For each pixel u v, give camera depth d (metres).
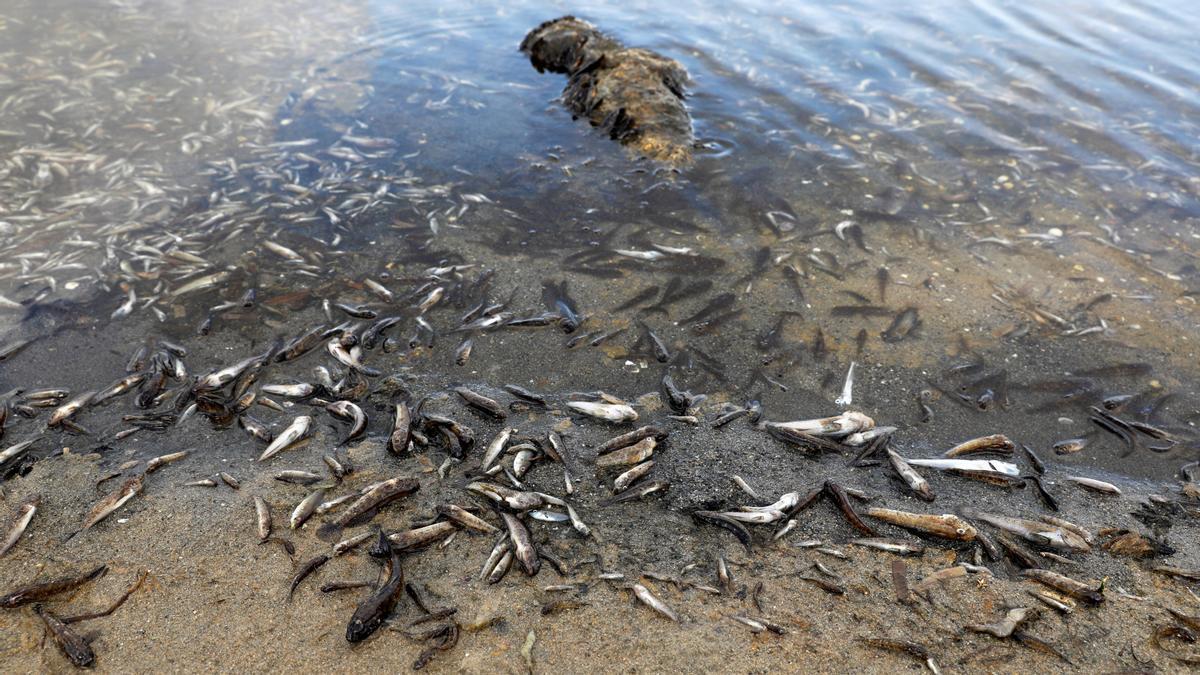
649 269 1.19
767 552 0.77
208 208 1.29
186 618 0.70
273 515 0.79
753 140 1.56
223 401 0.93
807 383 0.99
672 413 0.94
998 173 1.44
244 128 1.56
